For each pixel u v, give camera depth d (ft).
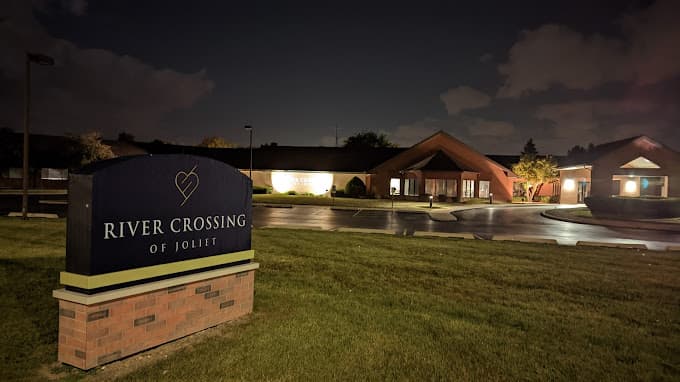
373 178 142.72
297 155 161.99
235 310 19.53
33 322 18.17
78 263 14.26
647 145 120.57
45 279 24.58
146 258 15.70
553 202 159.22
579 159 145.38
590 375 15.20
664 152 120.16
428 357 16.24
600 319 21.30
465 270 31.60
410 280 28.19
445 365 15.62
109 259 14.55
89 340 14.06
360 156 157.38
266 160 159.22
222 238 18.72
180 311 16.96
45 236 40.57
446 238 51.67
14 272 25.90
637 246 49.26
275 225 64.28
